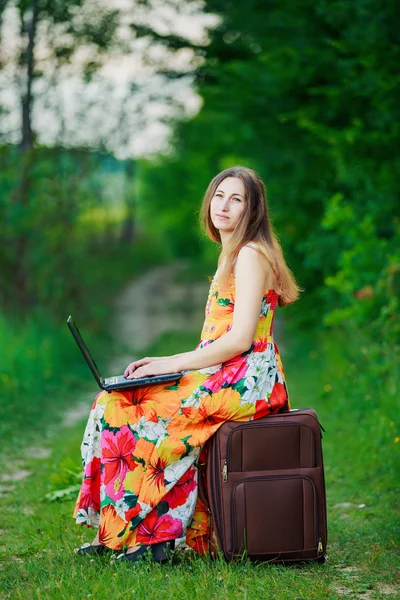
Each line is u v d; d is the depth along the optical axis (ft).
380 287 22.45
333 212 25.90
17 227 32.45
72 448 18.34
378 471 15.83
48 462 17.61
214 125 55.57
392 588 9.53
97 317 43.21
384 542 11.33
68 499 14.26
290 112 32.78
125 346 42.68
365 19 25.76
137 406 10.43
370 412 20.16
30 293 34.99
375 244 24.20
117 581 9.30
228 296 10.80
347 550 11.12
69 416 24.21
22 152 34.24
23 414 22.89
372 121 26.25
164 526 10.28
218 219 10.93
